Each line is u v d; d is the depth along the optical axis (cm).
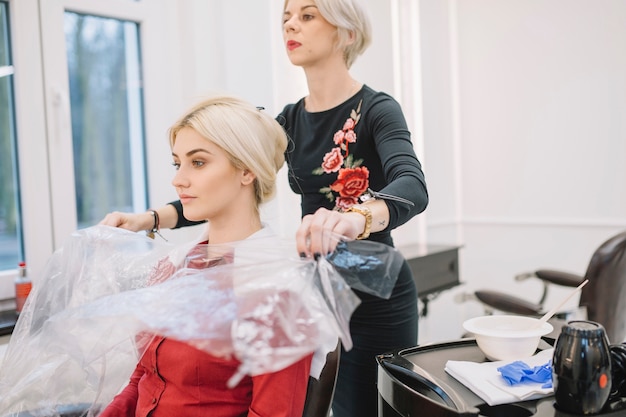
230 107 101
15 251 183
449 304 319
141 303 81
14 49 176
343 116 136
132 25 206
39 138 181
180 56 212
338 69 136
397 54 282
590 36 282
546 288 221
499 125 313
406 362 95
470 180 324
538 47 297
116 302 84
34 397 101
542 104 298
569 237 294
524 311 188
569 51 288
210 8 210
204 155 99
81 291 104
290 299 75
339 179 138
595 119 283
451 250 253
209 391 88
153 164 209
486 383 85
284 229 215
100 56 199
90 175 199
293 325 73
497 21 309
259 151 101
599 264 158
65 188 187
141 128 210
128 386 106
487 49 313
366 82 263
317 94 140
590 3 281
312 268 80
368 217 91
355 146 135
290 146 147
